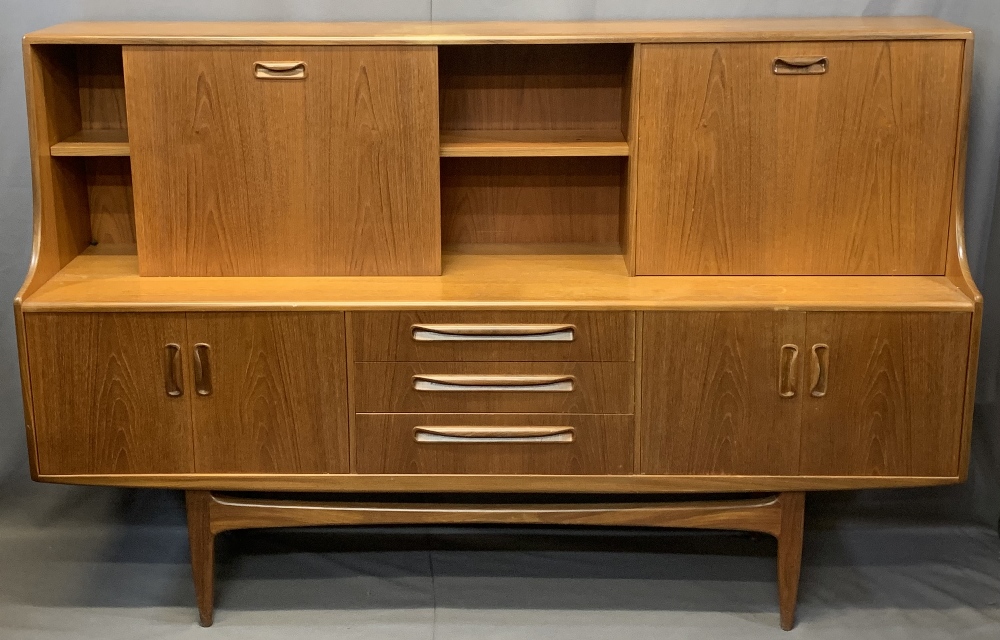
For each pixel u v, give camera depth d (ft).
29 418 8.09
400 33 8.09
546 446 8.13
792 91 7.97
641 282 8.27
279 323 7.92
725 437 8.08
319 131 8.13
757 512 8.39
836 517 10.05
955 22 9.14
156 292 8.08
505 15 9.09
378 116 8.11
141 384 8.04
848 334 7.84
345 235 8.38
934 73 7.92
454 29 8.38
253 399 8.07
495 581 9.25
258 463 8.20
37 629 8.62
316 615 8.80
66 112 8.63
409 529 9.92
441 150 8.29
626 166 8.58
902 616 8.81
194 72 8.00
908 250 8.29
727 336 7.88
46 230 8.29
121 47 8.70
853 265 8.33
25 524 9.91
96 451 8.16
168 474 8.21
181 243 8.36
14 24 9.12
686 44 7.89
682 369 7.95
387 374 8.03
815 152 8.09
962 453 8.05
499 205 9.22
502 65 8.95
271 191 8.26
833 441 8.05
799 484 8.15
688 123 8.05
